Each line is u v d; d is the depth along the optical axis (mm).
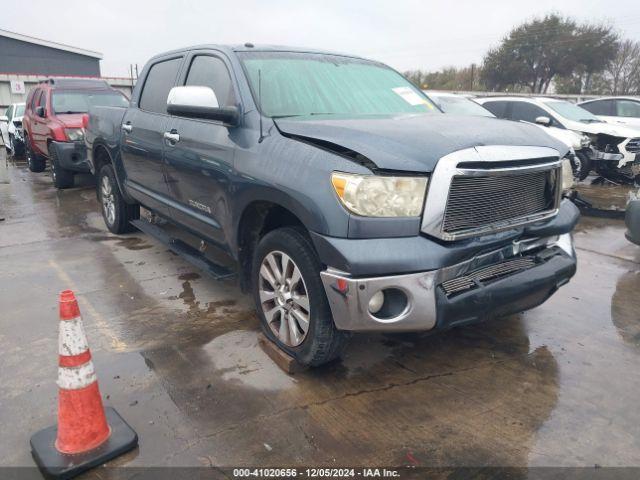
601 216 7426
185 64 4348
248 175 3154
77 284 4598
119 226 6062
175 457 2410
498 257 2912
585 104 13672
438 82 53219
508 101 11070
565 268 3201
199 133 3787
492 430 2621
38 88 11172
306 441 2523
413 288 2586
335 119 3262
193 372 3129
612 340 3602
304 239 2904
